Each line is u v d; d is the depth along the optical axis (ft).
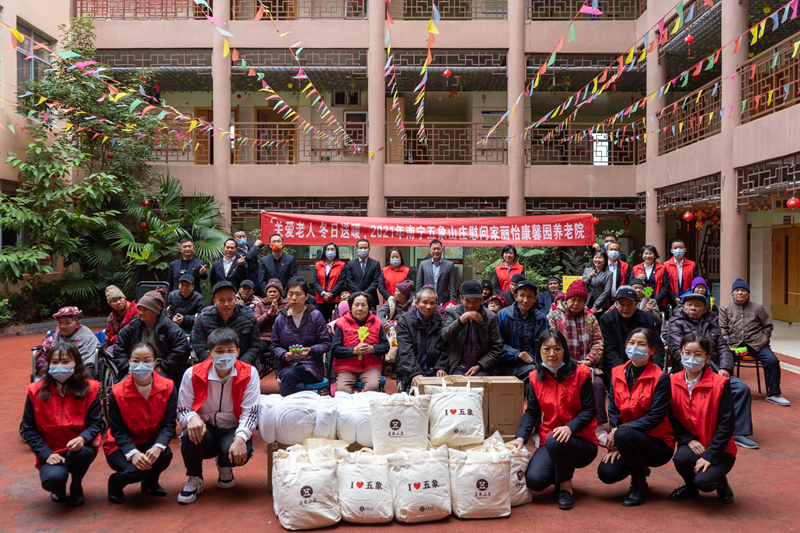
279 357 15.97
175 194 38.19
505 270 25.27
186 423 11.50
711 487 11.05
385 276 25.46
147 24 39.91
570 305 15.61
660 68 36.47
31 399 11.39
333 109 47.29
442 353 16.67
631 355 11.91
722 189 29.73
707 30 33.19
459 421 11.94
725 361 15.90
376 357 16.63
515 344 17.51
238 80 43.86
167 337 14.98
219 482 12.51
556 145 49.57
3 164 35.12
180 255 36.29
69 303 38.24
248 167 40.09
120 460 11.46
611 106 48.62
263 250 38.70
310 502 10.43
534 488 11.58
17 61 36.22
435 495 10.82
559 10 45.44
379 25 39.45
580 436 11.73
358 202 41.04
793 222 36.35
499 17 44.65
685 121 33.73
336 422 12.35
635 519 10.92
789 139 24.99
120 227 36.58
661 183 36.42
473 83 44.45
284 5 43.29
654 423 11.55
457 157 52.42
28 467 13.69
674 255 23.15
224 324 15.07
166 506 11.56
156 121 37.11
